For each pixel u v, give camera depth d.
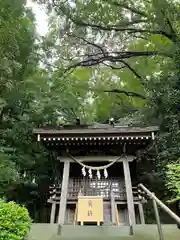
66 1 13.59
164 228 6.87
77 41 15.39
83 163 9.66
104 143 9.08
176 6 11.16
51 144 9.12
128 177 8.52
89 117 18.31
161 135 11.52
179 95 10.81
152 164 12.86
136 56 15.35
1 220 4.73
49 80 16.42
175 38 12.00
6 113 13.59
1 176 9.98
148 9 12.77
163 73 13.56
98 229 7.06
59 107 14.91
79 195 8.76
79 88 17.12
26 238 5.40
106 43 15.32
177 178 6.77
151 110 13.59
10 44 10.62
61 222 7.62
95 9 13.42
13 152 12.39
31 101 13.95
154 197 5.01
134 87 17.05
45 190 14.49
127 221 8.18
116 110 18.25
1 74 11.41
